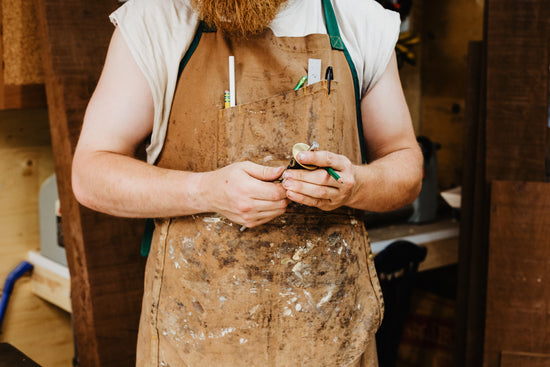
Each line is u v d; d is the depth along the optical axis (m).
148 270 1.12
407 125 1.17
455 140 2.99
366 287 1.12
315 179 0.87
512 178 2.04
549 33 2.00
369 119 1.17
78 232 1.82
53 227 2.12
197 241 1.01
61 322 2.37
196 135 1.01
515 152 2.03
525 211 1.95
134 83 1.00
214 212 0.99
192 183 0.93
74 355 2.24
